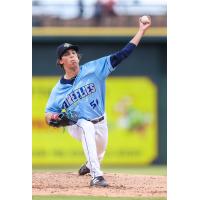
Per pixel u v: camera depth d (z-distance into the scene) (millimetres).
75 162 48438
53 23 52594
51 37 48875
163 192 32656
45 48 48969
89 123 33312
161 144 49438
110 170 42062
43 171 38438
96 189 32688
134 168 45281
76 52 33812
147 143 49406
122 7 53062
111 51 49469
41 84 48781
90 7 52906
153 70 49625
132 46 33531
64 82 33781
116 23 53062
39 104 48625
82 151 48406
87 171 35438
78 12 52812
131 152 49281
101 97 33750
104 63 33656
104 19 53156
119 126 49344
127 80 49531
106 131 33906
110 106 49438
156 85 49562
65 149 48438
